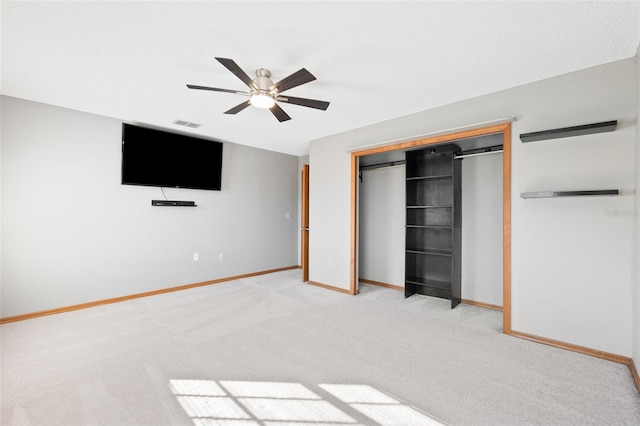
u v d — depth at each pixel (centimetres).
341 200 443
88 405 178
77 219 356
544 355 243
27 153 323
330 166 459
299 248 635
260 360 235
